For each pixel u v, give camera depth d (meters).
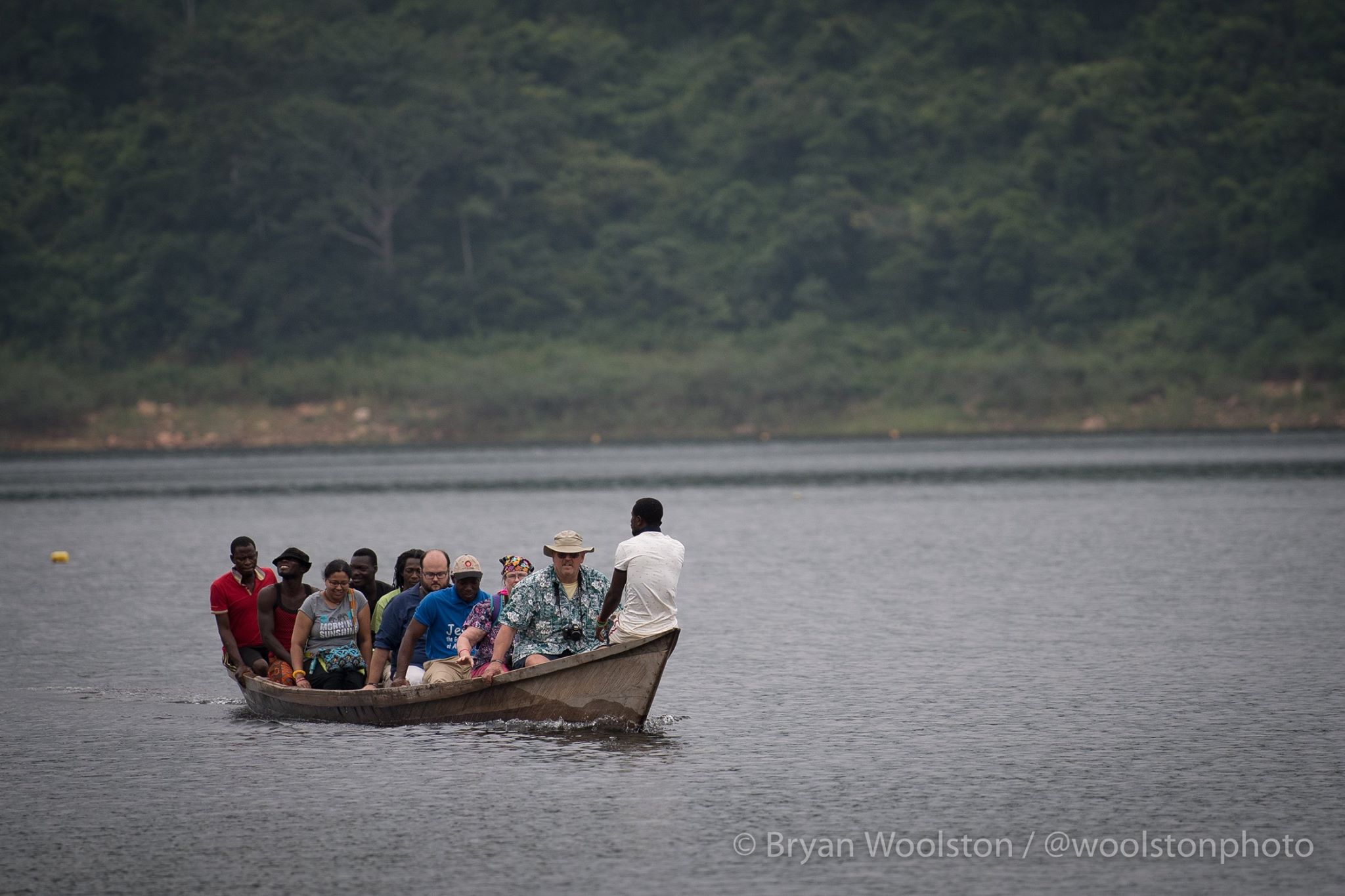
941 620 87.00
